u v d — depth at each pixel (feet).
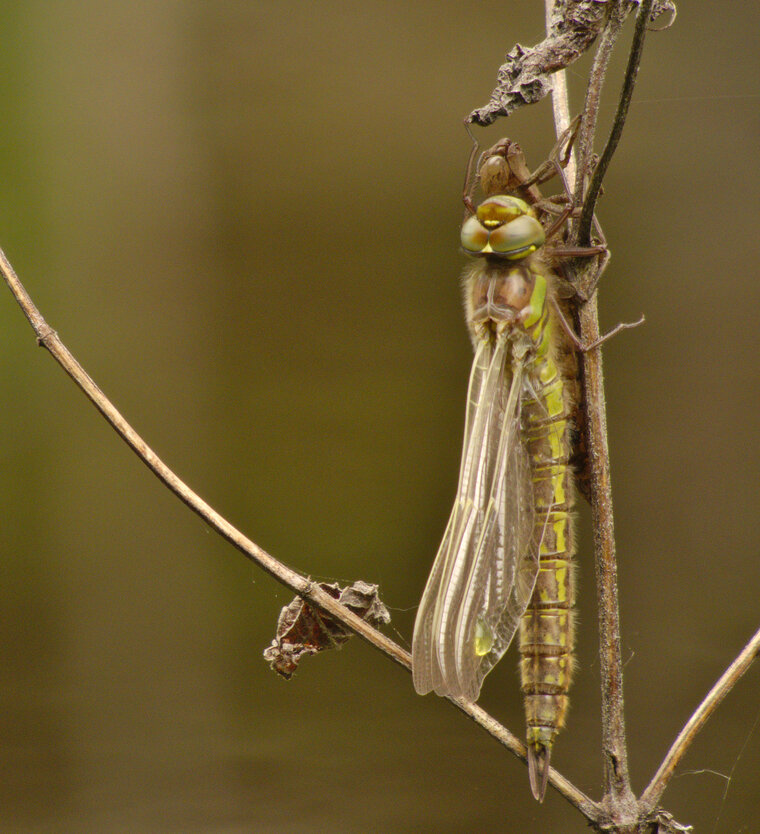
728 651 5.35
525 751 4.53
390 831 4.85
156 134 6.46
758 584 5.57
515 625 4.54
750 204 5.90
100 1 6.40
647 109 5.92
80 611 5.93
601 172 4.51
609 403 6.12
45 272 6.46
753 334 5.94
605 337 4.54
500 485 4.56
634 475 6.00
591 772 4.94
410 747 5.20
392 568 5.93
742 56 5.75
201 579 6.07
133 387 6.37
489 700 5.36
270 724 5.39
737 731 5.12
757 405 5.89
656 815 4.51
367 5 6.19
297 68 6.30
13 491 6.30
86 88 6.47
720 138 5.89
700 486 5.90
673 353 6.09
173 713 5.52
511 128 5.80
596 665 4.93
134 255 6.47
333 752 5.22
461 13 6.07
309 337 6.36
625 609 5.74
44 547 6.21
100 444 6.34
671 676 5.35
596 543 4.52
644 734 5.12
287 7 6.25
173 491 4.53
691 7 5.75
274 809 4.86
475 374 4.58
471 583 4.55
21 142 6.47
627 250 6.12
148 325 6.44
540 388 4.57
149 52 6.42
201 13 6.36
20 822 4.92
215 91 6.40
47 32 6.46
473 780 4.99
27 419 6.37
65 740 5.42
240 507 6.17
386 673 5.65
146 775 5.13
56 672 5.80
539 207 4.58
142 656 5.75
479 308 4.58
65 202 6.46
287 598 5.97
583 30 4.52
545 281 4.57
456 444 6.12
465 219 4.58
